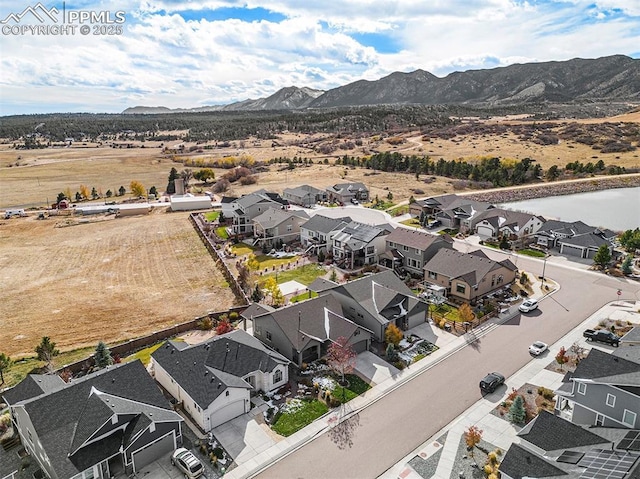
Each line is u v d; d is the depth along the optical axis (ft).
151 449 89.97
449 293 171.12
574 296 168.76
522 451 81.00
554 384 113.80
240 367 111.24
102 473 84.99
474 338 138.92
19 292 187.32
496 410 104.37
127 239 265.34
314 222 237.25
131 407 92.94
